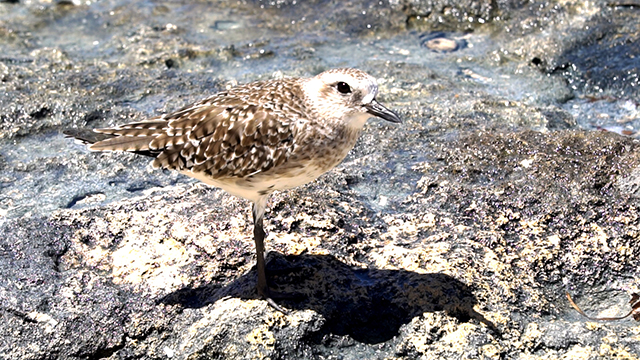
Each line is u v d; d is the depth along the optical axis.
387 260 0.98
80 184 1.12
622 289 0.98
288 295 0.94
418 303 0.94
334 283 0.96
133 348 0.93
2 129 1.21
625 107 1.28
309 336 0.92
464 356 0.90
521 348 0.92
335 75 0.92
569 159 1.10
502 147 1.13
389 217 1.05
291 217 1.02
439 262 0.98
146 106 1.27
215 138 0.92
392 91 1.30
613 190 1.06
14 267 0.98
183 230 1.01
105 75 1.34
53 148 1.19
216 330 0.92
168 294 0.95
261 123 0.92
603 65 1.34
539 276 0.99
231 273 0.97
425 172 1.12
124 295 0.96
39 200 1.09
